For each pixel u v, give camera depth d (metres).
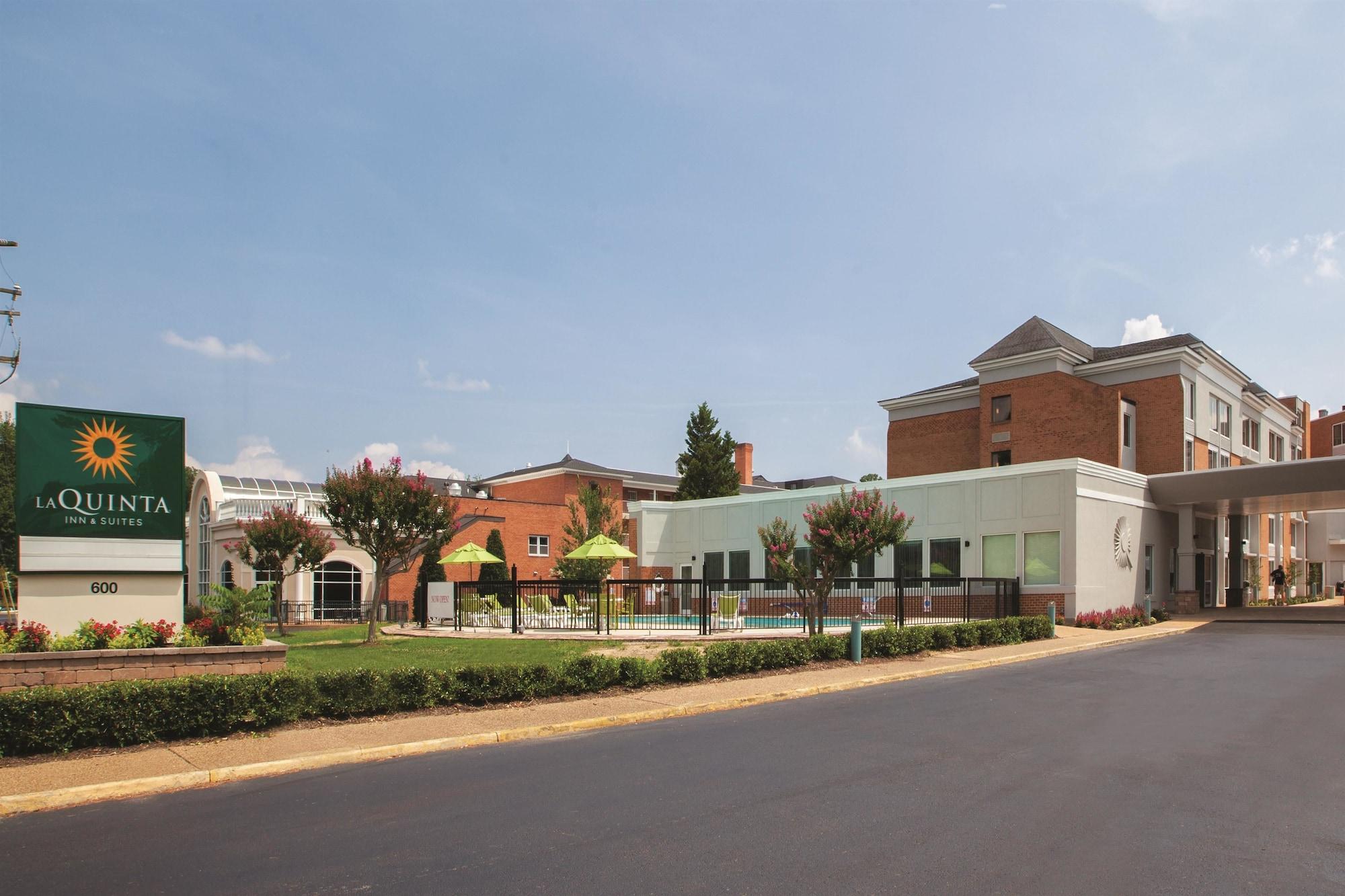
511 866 5.88
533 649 18.70
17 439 12.73
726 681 14.97
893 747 9.61
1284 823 6.78
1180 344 39.81
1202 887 5.47
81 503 13.07
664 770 8.59
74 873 5.84
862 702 13.12
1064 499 28.84
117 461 13.37
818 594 21.58
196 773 8.34
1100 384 40.75
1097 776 8.23
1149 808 7.16
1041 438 40.72
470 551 29.69
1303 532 60.03
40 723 9.05
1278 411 53.72
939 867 5.80
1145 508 34.00
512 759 9.29
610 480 59.19
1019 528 29.97
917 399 48.16
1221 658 18.80
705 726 11.18
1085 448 39.25
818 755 9.22
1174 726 10.77
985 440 42.84
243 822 7.00
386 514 20.19
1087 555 29.11
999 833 6.50
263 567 27.77
